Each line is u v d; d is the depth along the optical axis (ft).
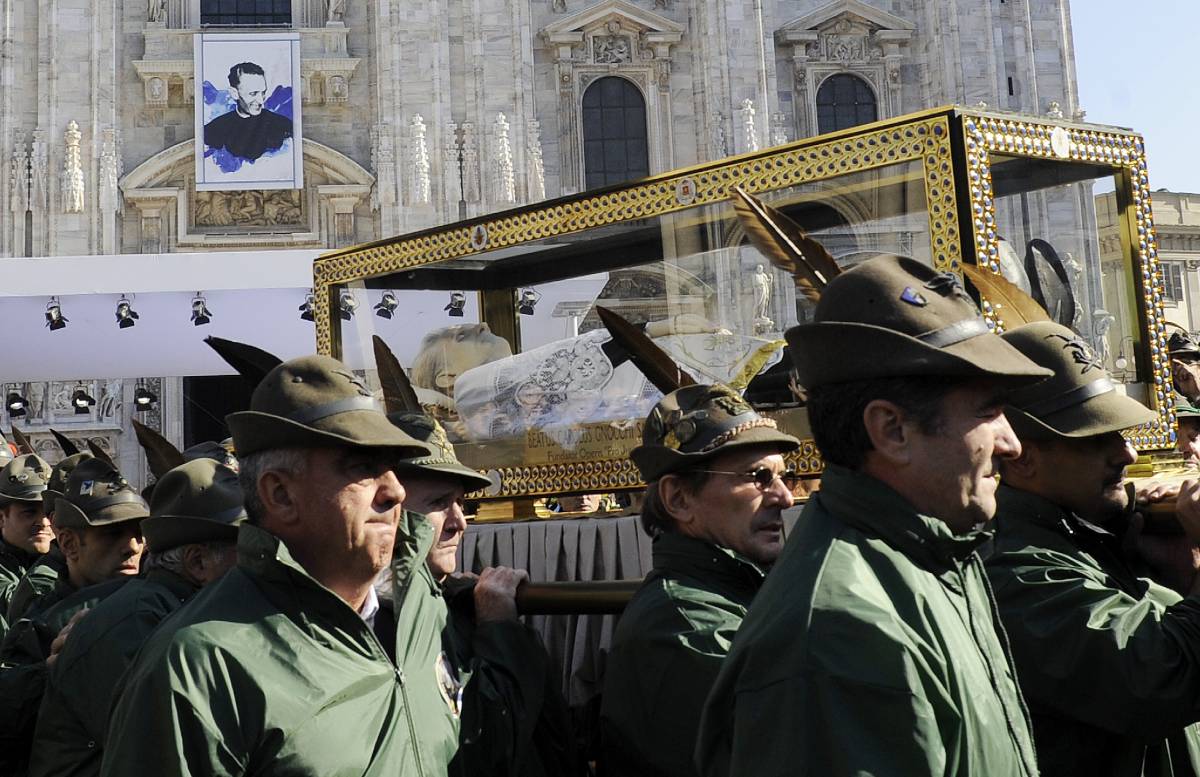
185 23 102.01
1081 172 17.19
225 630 10.71
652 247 18.57
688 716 12.56
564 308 19.90
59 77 98.12
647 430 14.28
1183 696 10.35
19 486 25.75
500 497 20.45
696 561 13.56
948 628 8.72
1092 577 11.46
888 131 16.15
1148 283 17.72
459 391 21.02
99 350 62.18
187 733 10.16
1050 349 12.32
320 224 101.09
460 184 101.86
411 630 12.00
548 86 105.70
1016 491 12.25
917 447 9.09
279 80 99.96
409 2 102.42
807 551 8.97
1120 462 12.23
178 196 99.19
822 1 109.70
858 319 9.24
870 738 7.96
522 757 13.17
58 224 96.68
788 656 8.29
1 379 63.16
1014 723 9.04
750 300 17.29
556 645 19.08
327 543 11.17
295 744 10.41
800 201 16.97
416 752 11.27
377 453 11.34
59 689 14.67
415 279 21.62
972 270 14.55
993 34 107.24
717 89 105.19
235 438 11.49
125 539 19.75
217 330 61.46
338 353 22.61
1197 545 12.28
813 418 9.53
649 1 107.76
